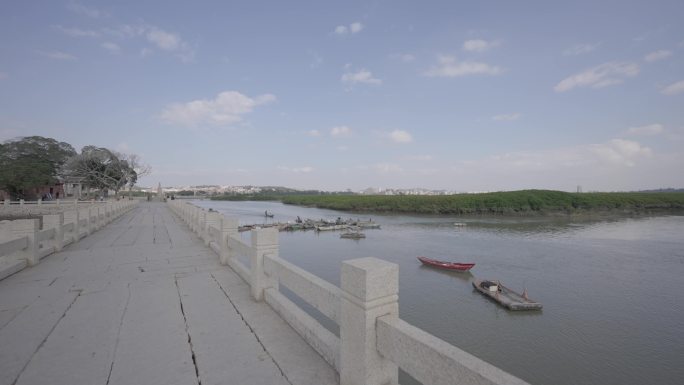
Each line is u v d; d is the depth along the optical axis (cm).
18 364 332
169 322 439
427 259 2556
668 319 1548
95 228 1466
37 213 4188
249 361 341
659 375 1129
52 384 299
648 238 3647
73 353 355
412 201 8444
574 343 1337
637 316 1579
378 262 277
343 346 285
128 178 7825
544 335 1400
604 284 2042
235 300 527
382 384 263
